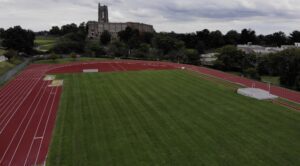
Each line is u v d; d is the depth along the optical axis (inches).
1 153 828.6
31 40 4387.3
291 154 778.8
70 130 992.2
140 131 968.9
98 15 7362.2
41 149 850.1
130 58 3863.2
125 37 5816.9
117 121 1077.1
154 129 986.7
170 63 3280.0
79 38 4635.8
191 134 935.0
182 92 1574.8
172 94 1525.6
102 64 3127.5
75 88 1721.2
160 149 823.1
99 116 1143.0
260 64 2822.3
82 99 1434.5
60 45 4261.8
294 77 2252.7
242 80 2025.1
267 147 825.5
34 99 1482.5
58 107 1298.0
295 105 1296.8
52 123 1080.8
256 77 2400.3
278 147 824.3
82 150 827.4
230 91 1600.6
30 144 889.5
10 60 3125.0
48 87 1790.1
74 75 2268.7
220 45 5669.3
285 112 1173.7
